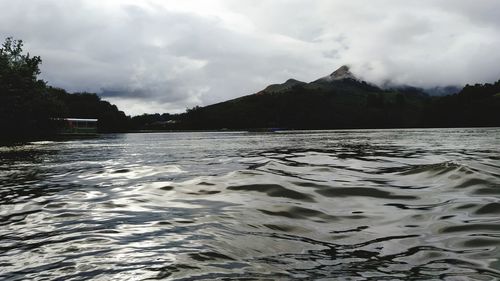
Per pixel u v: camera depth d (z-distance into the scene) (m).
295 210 6.05
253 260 3.89
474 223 5.02
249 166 12.55
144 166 13.59
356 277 3.46
